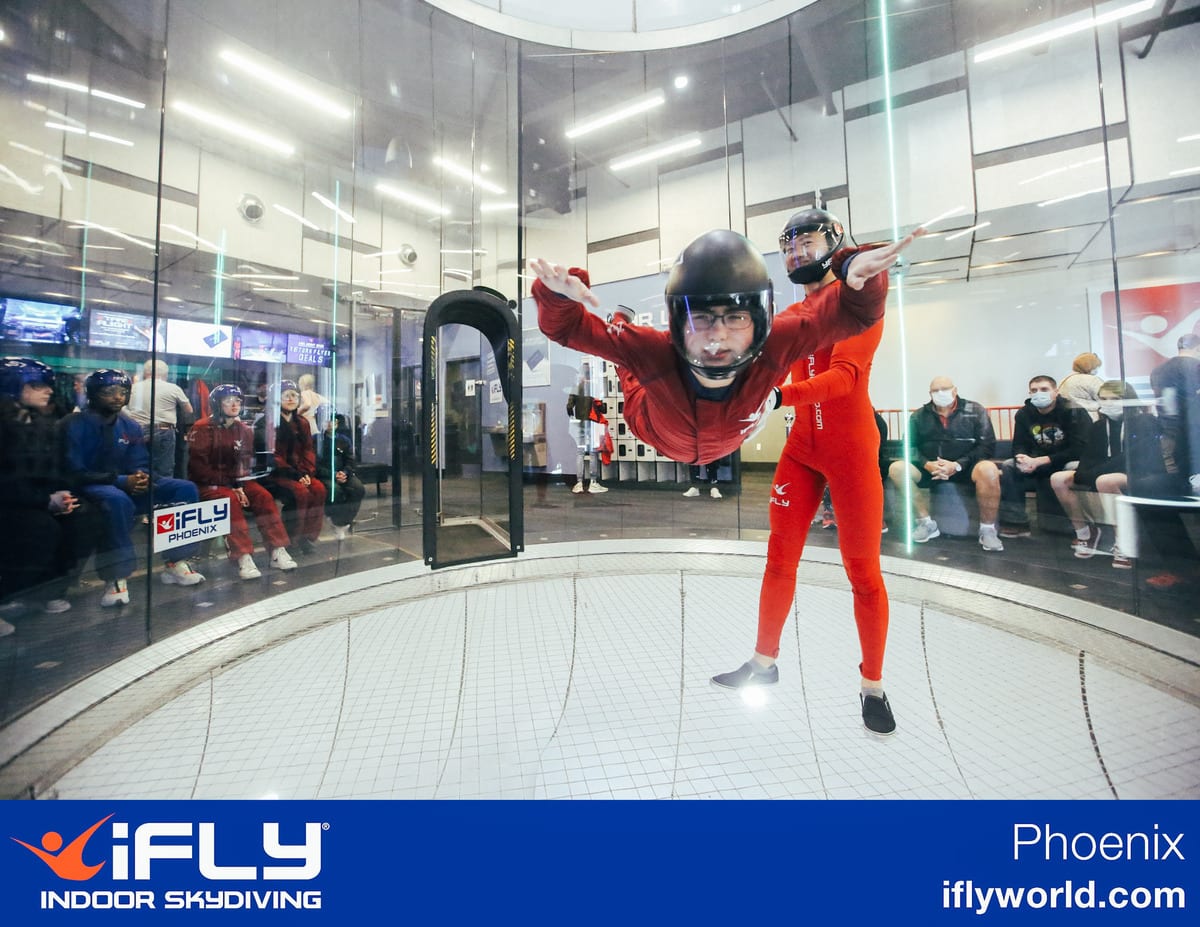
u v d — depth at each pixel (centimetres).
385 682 228
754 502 485
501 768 160
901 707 187
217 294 659
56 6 441
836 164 450
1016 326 610
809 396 145
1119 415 404
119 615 348
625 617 300
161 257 590
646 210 413
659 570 389
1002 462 452
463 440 697
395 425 644
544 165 460
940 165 499
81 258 495
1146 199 497
